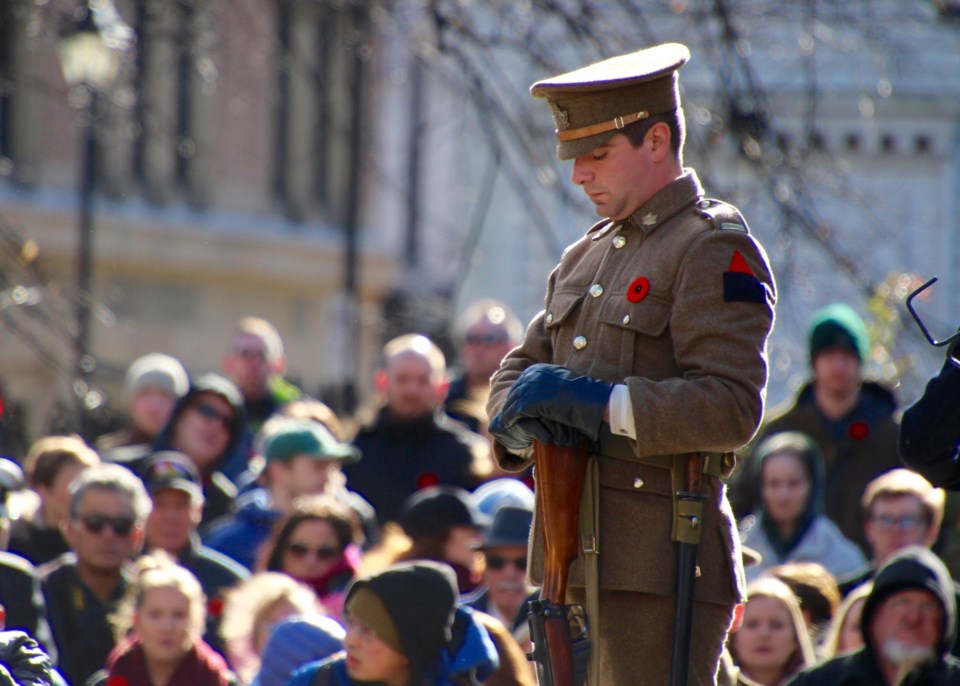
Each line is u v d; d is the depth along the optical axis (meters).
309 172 101.81
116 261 90.69
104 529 20.84
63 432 33.62
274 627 18.97
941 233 51.88
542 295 57.97
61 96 40.19
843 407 27.12
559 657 11.81
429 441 28.31
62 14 37.28
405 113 96.00
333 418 29.95
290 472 25.12
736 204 33.91
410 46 36.72
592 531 11.93
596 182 12.11
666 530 11.93
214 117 94.50
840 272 36.47
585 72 12.21
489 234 57.81
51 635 20.44
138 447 29.36
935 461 13.38
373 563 22.16
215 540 25.22
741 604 13.30
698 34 36.06
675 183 12.13
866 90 46.50
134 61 44.28
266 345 33.50
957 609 19.78
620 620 11.98
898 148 51.94
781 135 33.66
